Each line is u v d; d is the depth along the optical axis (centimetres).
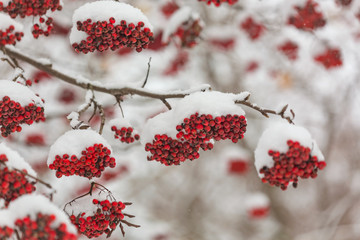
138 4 202
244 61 235
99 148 108
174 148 110
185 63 208
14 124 111
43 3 111
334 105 254
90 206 107
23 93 110
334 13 196
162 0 182
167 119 111
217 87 252
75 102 204
